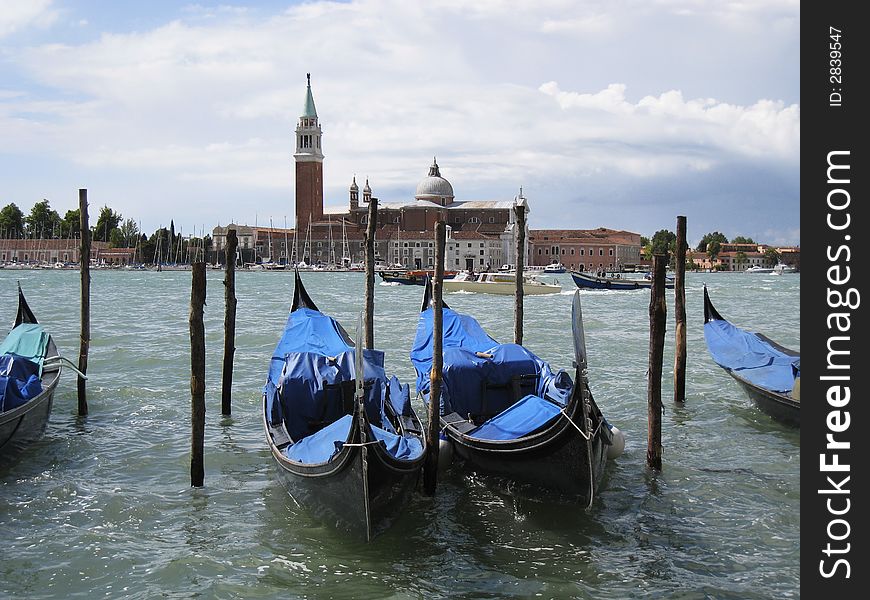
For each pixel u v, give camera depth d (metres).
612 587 9.98
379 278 119.56
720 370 23.80
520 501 12.69
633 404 19.17
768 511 12.26
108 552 10.81
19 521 11.82
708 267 197.38
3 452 13.88
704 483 13.50
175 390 20.69
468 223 171.75
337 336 17.42
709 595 9.76
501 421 13.13
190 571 10.29
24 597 9.66
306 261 161.12
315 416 13.97
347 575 10.29
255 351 28.28
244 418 17.92
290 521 11.96
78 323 38.88
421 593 9.82
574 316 11.70
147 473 14.05
